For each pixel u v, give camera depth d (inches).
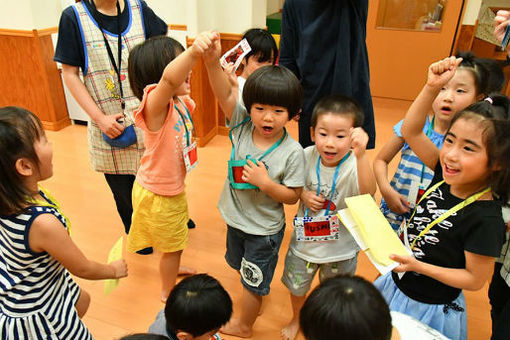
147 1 122.1
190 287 46.3
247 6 123.8
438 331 45.9
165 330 50.3
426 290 46.7
